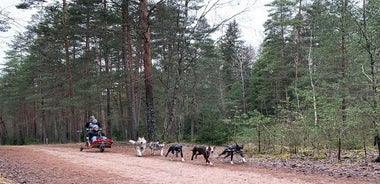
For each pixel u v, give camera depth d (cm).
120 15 2667
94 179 1011
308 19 3147
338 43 2083
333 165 1292
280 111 2056
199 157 1608
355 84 1775
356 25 1442
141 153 1650
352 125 1437
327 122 1472
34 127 5966
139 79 3030
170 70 2614
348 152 1627
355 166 1252
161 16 2384
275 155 1644
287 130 1667
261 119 1836
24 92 5069
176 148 1512
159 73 2867
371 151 1636
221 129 2486
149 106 2225
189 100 3541
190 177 1044
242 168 1242
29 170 1160
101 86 3209
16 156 1553
